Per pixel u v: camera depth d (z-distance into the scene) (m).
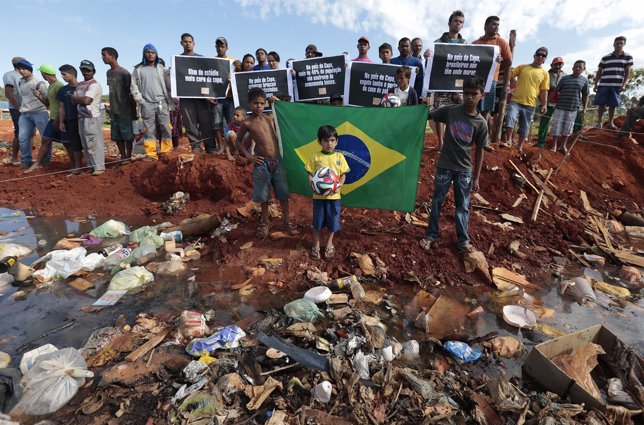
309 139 5.16
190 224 5.90
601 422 2.47
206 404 2.57
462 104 4.43
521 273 4.82
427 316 3.83
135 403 2.66
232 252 5.13
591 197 7.10
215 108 7.89
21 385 2.69
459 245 4.91
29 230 6.07
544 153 7.94
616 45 8.79
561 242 5.52
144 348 3.21
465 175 4.61
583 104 8.56
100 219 6.65
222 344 3.22
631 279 4.81
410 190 5.19
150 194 7.44
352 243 5.11
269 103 7.36
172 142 9.07
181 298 4.09
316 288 4.05
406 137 4.96
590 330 3.14
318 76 7.30
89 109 7.62
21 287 4.24
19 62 8.52
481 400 2.68
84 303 3.98
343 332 3.43
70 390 2.69
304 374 2.94
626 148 8.45
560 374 2.71
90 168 8.44
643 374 2.80
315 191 4.47
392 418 2.56
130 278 4.30
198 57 7.53
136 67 7.72
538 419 2.45
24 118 8.92
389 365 2.96
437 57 6.64
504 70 7.18
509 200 6.55
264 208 5.27
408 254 4.91
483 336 3.50
